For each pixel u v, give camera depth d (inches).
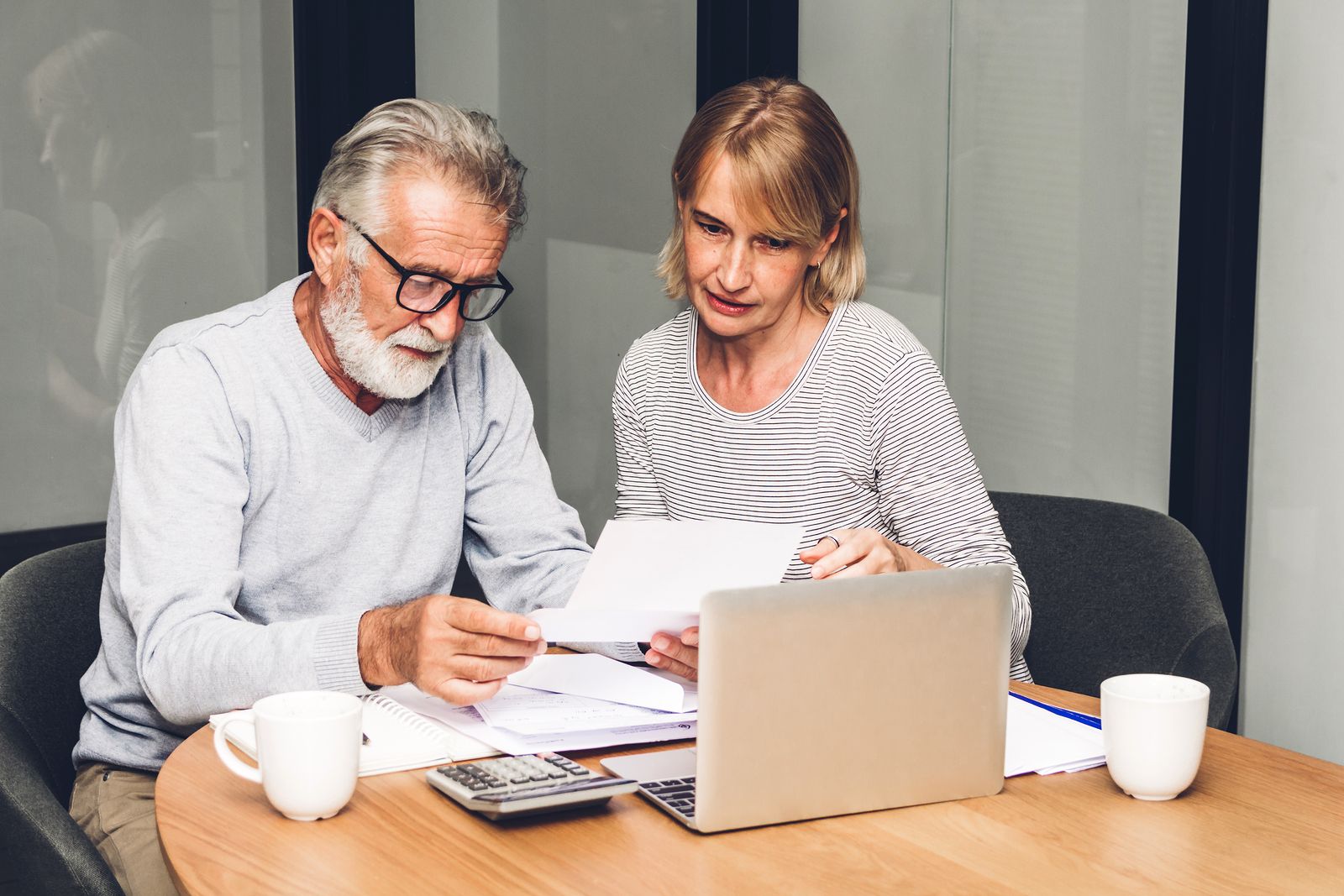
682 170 65.4
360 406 59.8
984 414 99.1
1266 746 48.1
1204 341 87.4
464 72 99.7
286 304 59.0
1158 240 89.1
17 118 88.0
